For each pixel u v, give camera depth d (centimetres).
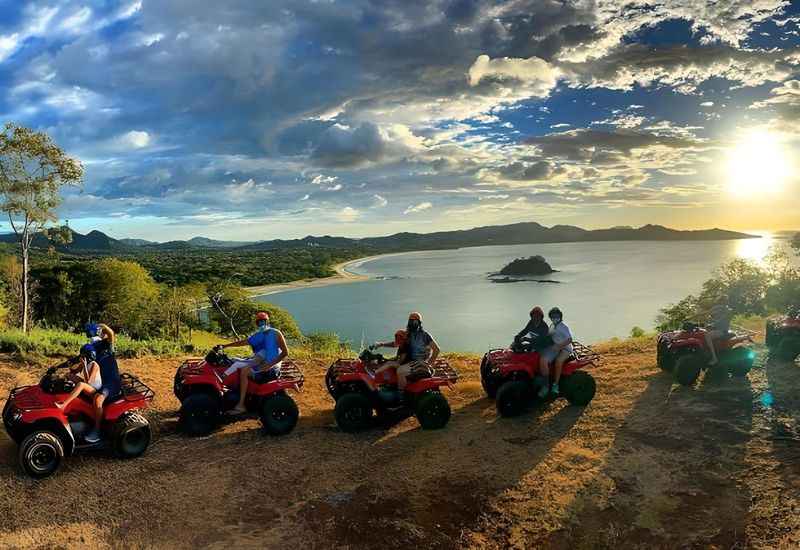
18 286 3195
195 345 1549
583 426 888
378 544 609
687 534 620
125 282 5469
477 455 804
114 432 764
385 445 842
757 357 1198
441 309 15438
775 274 3062
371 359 932
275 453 809
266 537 614
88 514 642
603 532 632
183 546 593
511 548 611
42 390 739
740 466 733
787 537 597
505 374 954
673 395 991
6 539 589
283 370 931
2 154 2103
